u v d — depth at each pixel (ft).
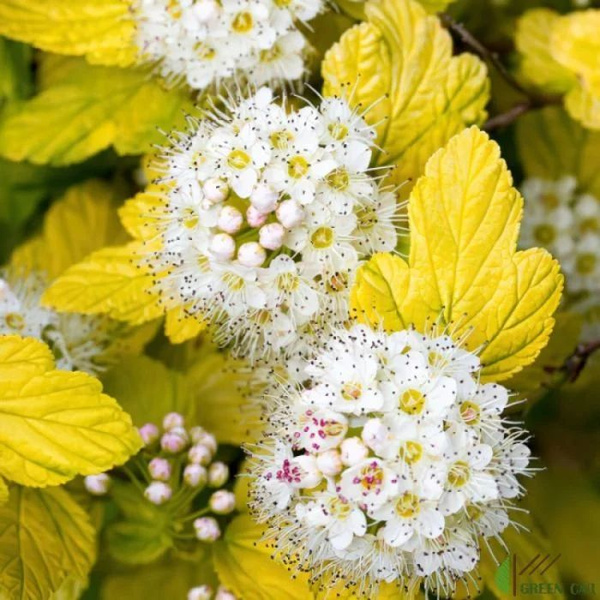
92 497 1.23
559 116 1.38
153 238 1.22
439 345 1.12
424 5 1.25
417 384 1.10
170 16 1.22
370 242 1.17
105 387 1.26
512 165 1.39
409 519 1.10
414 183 1.21
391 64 1.22
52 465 1.14
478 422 1.11
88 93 1.29
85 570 1.18
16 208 1.38
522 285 1.15
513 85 1.30
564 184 1.37
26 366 1.14
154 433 1.23
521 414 1.24
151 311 1.22
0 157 1.36
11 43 1.34
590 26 1.27
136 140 1.27
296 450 1.14
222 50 1.22
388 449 1.09
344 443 1.09
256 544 1.20
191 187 1.16
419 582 1.16
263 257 1.15
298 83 1.26
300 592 1.18
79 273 1.23
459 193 1.15
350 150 1.15
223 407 1.27
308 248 1.16
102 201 1.37
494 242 1.15
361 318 1.14
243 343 1.21
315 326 1.17
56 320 1.25
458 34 1.30
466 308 1.15
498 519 1.13
